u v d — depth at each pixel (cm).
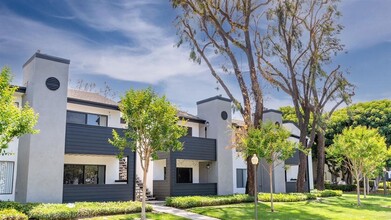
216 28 2764
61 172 1836
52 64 1878
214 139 2706
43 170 1775
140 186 2497
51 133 1823
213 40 2828
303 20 2969
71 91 2405
